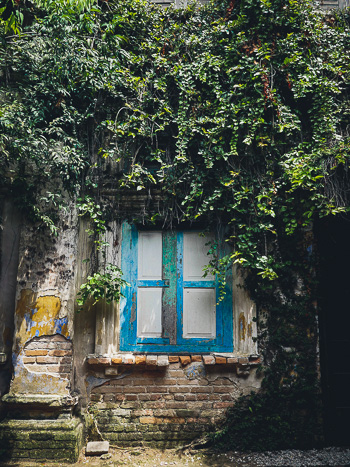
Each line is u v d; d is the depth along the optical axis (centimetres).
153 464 349
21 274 393
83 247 411
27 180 404
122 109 421
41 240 398
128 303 413
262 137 396
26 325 384
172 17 438
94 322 402
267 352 393
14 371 376
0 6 298
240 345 397
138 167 394
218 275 390
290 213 398
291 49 408
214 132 396
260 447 373
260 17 412
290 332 394
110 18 402
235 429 377
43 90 392
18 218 418
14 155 371
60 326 384
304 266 399
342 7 470
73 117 400
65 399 365
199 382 390
